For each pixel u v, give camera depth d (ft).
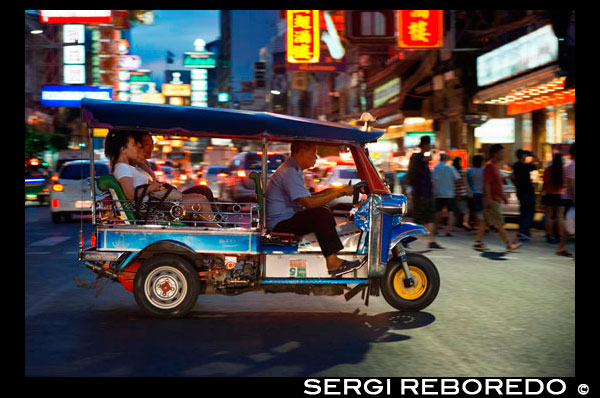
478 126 94.22
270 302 25.61
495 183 41.14
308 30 95.50
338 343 19.33
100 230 22.58
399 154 106.63
